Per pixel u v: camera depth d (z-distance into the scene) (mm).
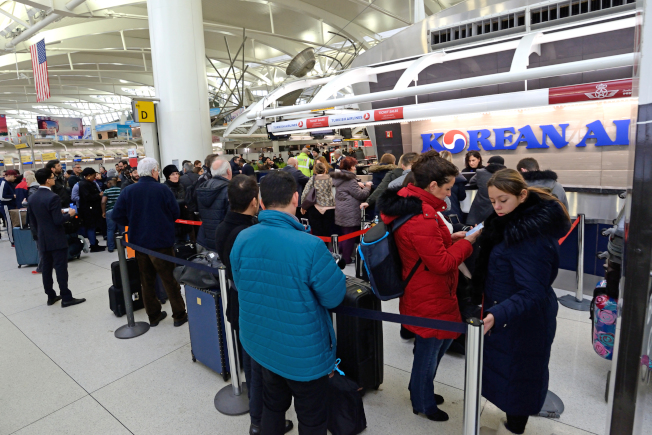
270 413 1938
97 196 7469
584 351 3145
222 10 20703
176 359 3420
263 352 1850
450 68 7891
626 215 1208
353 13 22312
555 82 6688
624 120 6688
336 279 1739
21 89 47156
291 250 1712
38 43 12719
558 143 7363
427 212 2047
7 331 4105
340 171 5602
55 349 3678
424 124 8898
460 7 7688
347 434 2301
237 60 33000
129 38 26062
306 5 20297
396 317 1886
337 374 2420
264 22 23641
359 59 9477
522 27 6996
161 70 9461
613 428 1311
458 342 3186
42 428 2605
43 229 4500
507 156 7992
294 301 1716
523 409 2078
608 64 4168
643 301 1191
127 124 34000
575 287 4301
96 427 2594
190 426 2566
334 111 8508
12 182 8617
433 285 2152
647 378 1230
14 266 6750
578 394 2645
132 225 3828
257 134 25219
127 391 2982
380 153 9664
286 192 1801
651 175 1136
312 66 14391
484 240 2062
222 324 2992
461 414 2523
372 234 2207
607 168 6965
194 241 6066
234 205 2414
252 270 1820
